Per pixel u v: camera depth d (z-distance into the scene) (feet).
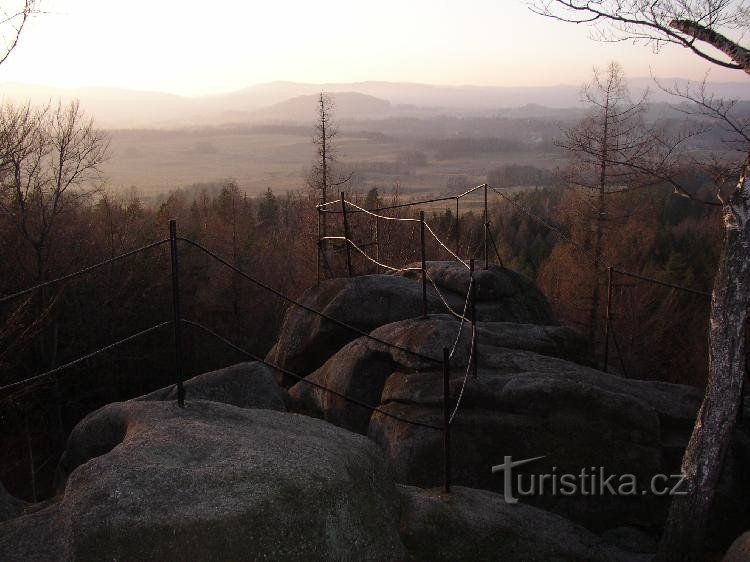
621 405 27.43
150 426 19.39
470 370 29.96
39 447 66.95
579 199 84.84
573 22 22.66
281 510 15.89
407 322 35.47
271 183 546.26
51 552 15.46
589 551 22.95
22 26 37.09
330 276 50.47
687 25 20.83
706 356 109.81
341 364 37.04
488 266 49.01
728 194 20.80
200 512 15.16
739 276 19.86
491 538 21.43
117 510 15.10
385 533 18.89
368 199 136.67
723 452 20.72
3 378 57.41
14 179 60.29
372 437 30.45
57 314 63.16
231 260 121.90
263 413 22.12
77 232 76.18
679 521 21.34
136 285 83.20
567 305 105.50
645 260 140.36
